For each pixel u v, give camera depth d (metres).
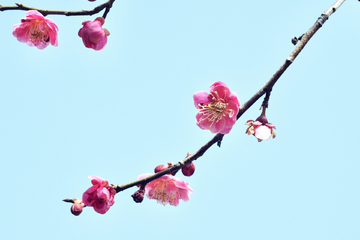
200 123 3.21
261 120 3.18
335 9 3.47
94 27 3.44
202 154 3.26
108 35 3.59
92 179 3.15
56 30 3.53
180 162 3.22
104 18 3.53
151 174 3.27
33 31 3.67
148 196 3.36
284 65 3.17
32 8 3.38
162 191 3.38
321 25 3.36
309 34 3.31
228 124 3.16
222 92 3.19
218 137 3.21
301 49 3.24
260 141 3.16
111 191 3.13
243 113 3.21
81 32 3.51
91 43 3.53
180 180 3.25
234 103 3.13
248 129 3.15
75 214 3.14
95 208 3.12
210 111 3.19
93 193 3.13
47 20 3.48
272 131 3.17
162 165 3.36
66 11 3.42
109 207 3.12
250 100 3.18
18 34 3.72
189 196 3.40
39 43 3.75
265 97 3.21
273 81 3.16
